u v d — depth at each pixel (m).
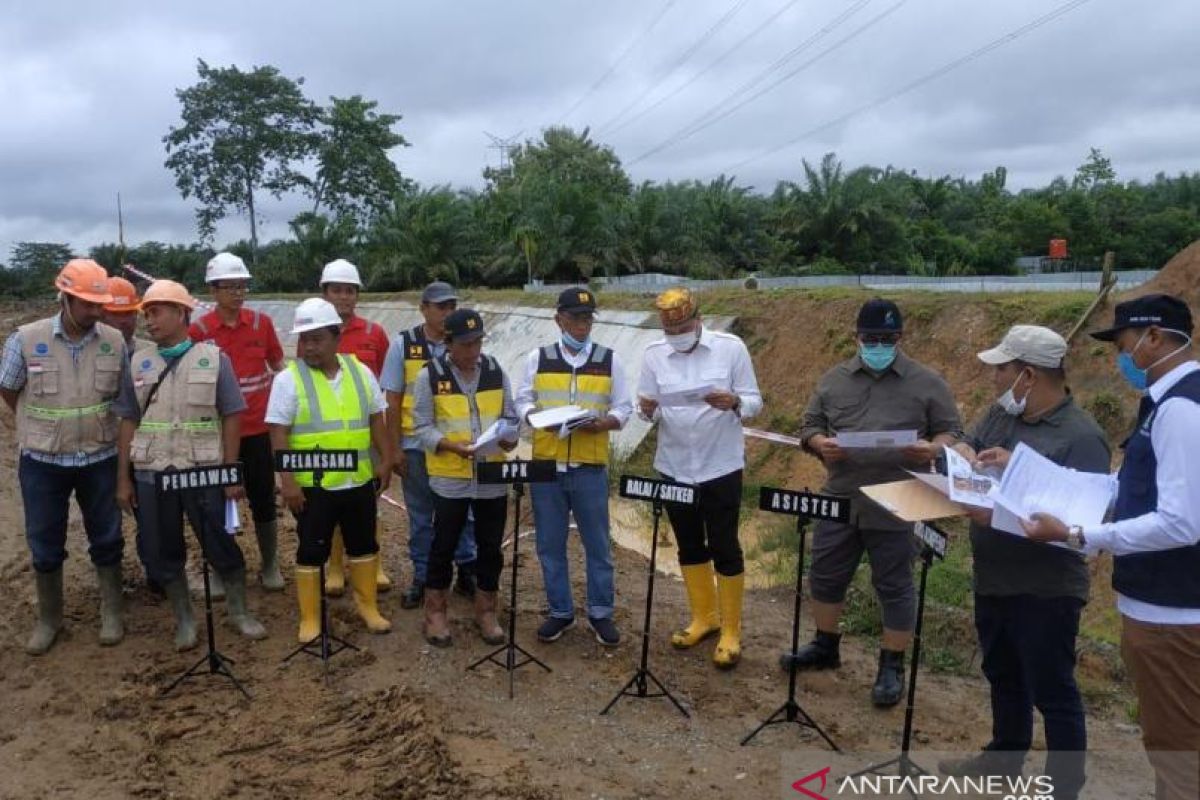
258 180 58.72
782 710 4.95
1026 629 3.99
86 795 4.24
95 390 5.64
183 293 5.61
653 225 39.56
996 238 44.69
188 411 5.57
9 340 5.57
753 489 11.44
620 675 5.58
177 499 5.64
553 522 5.86
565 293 5.73
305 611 5.81
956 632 6.48
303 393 5.64
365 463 5.78
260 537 6.75
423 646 5.84
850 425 5.24
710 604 6.03
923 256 42.53
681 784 4.36
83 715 5.01
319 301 5.68
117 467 5.82
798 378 12.95
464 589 6.77
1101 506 3.53
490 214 42.12
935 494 4.14
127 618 6.33
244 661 5.64
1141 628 3.35
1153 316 3.35
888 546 5.21
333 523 5.73
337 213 57.12
